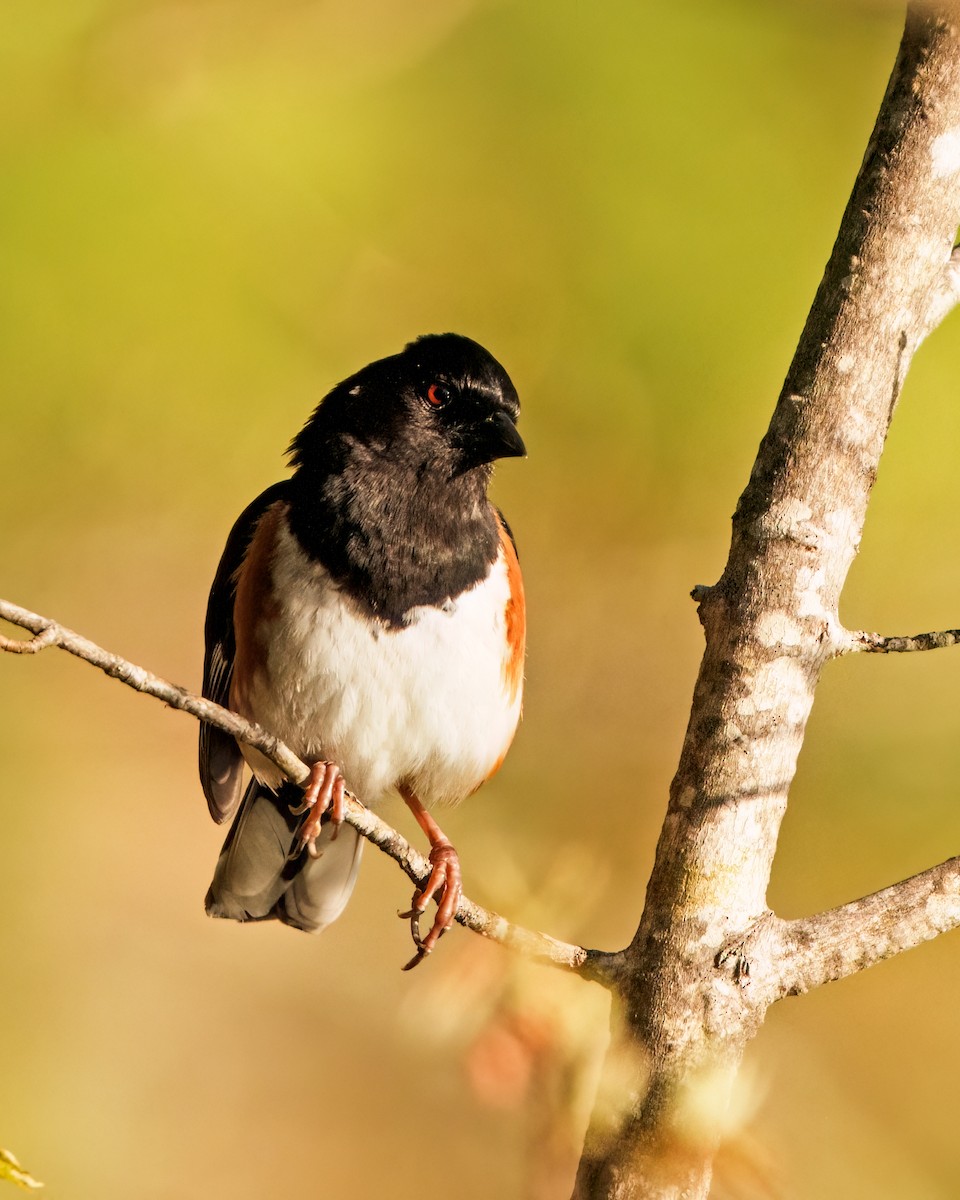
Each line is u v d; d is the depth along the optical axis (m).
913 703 11.02
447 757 7.27
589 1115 4.91
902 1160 8.80
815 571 5.13
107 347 11.68
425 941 6.59
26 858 12.61
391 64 10.94
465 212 11.79
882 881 10.58
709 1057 4.91
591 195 11.64
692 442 11.91
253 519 7.76
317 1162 10.18
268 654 7.12
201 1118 10.81
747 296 11.52
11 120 10.53
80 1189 10.66
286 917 7.93
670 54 11.36
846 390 5.16
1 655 13.16
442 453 7.16
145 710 13.37
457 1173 9.28
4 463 12.42
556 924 5.05
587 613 12.25
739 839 5.06
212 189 11.35
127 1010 11.77
